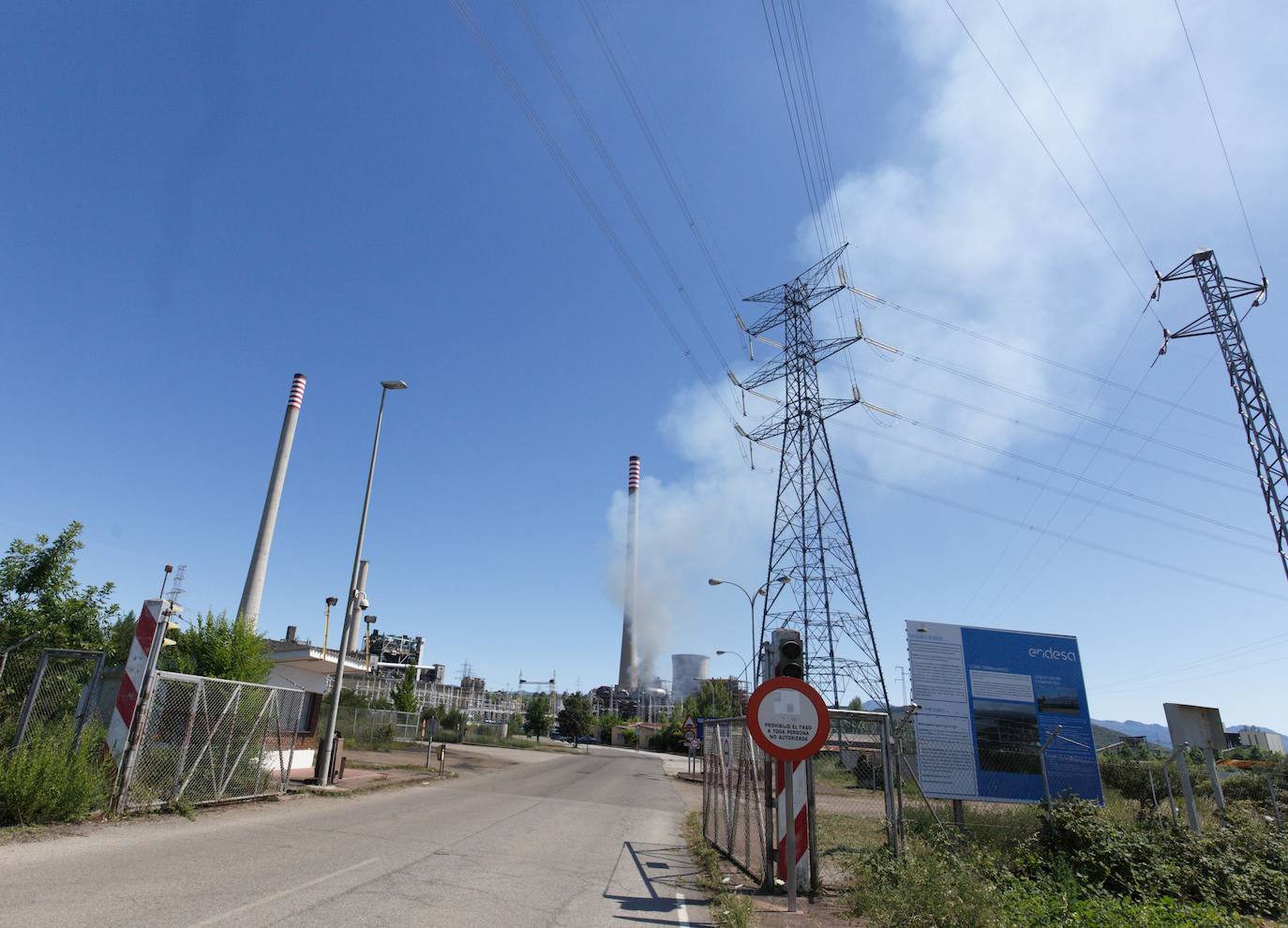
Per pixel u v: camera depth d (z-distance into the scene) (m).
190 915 6.04
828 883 9.54
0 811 9.19
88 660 14.01
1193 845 10.09
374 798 16.34
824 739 8.35
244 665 20.28
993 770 12.52
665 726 82.56
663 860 11.16
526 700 110.00
